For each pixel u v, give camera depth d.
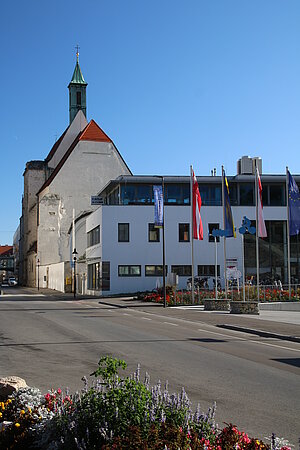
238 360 12.52
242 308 29.02
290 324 21.92
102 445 4.46
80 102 98.00
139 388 5.08
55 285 76.62
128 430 4.50
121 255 52.19
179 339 16.95
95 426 4.72
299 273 54.19
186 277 52.69
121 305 36.66
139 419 4.72
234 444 4.83
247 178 53.97
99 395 5.09
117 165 84.19
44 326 21.09
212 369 11.14
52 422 5.06
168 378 10.00
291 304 35.00
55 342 15.74
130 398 4.91
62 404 5.57
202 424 4.98
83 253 81.75
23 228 114.69
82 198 82.88
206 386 9.29
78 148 83.19
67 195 82.56
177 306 36.91
